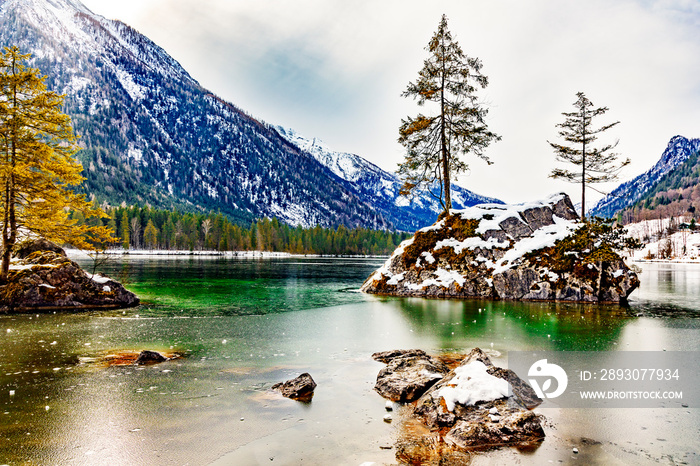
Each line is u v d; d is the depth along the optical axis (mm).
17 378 8719
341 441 5961
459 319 17172
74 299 19781
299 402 7574
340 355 11086
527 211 28484
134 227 132875
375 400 7738
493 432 6051
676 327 15281
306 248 172125
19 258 24062
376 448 5754
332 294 27172
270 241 162750
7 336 13156
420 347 12023
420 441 6000
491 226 27703
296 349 11750
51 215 20312
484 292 25250
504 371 7961
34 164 19625
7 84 18938
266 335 13703
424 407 7039
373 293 27844
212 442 5863
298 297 25234
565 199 29594
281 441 5945
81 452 5484
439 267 27141
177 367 9766
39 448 5566
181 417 6754
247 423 6566
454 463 5324
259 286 32438
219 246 142750
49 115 19859
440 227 29109
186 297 24547
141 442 5820
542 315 18375
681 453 5562
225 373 9312
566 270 24422
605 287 23609
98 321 16172
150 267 55125
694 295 28641
